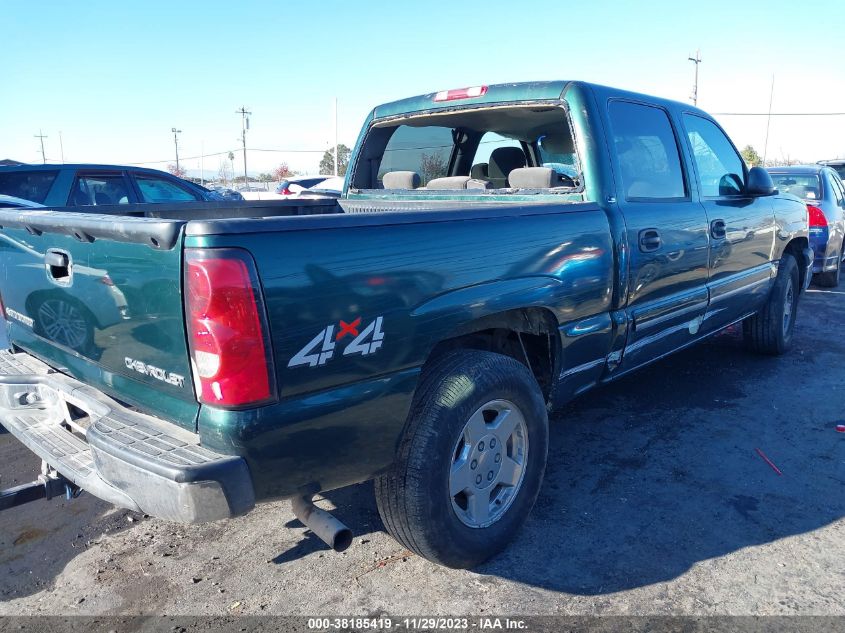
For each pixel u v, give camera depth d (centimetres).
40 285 283
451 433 261
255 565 301
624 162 368
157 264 213
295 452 223
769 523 326
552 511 339
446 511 266
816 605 265
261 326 206
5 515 347
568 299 315
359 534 325
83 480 243
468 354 281
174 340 216
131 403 246
